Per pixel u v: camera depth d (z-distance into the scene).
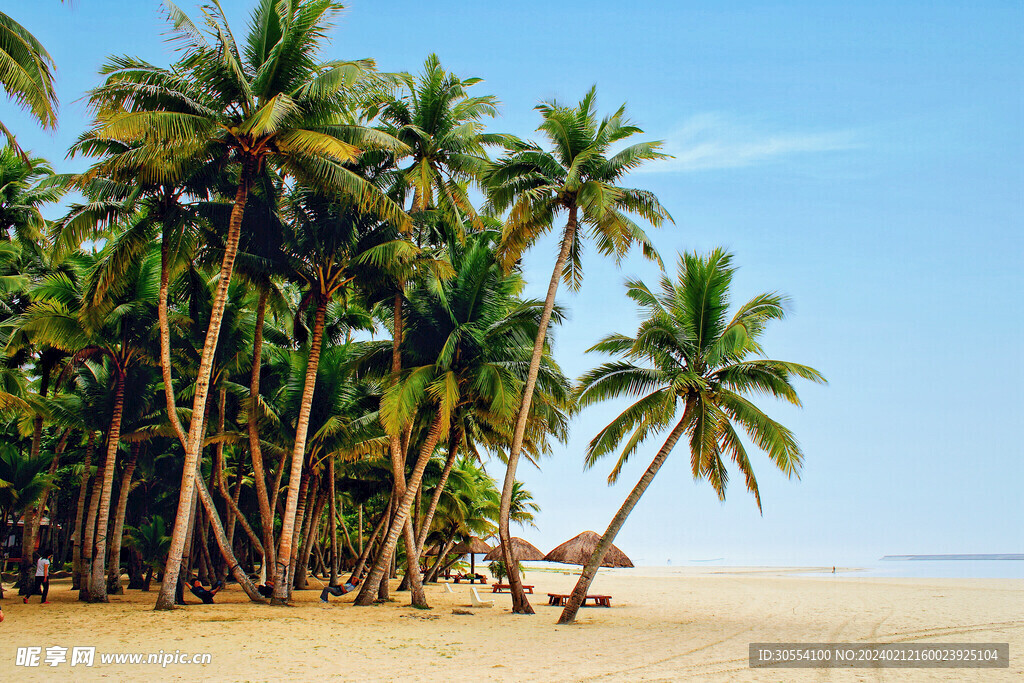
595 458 21.98
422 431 29.00
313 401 26.52
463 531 42.56
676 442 21.89
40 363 27.33
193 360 25.50
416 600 24.25
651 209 22.00
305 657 13.67
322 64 19.81
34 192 24.89
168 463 33.78
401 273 22.84
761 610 28.78
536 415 25.17
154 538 33.06
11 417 30.03
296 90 19.17
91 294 20.89
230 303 25.48
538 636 17.88
